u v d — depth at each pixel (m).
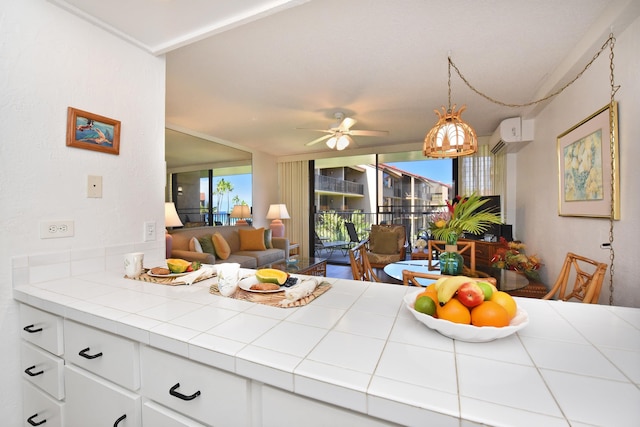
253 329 0.75
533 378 0.53
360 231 6.28
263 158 5.77
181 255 3.51
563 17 1.72
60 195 1.29
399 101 3.07
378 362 0.59
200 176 4.39
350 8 1.65
